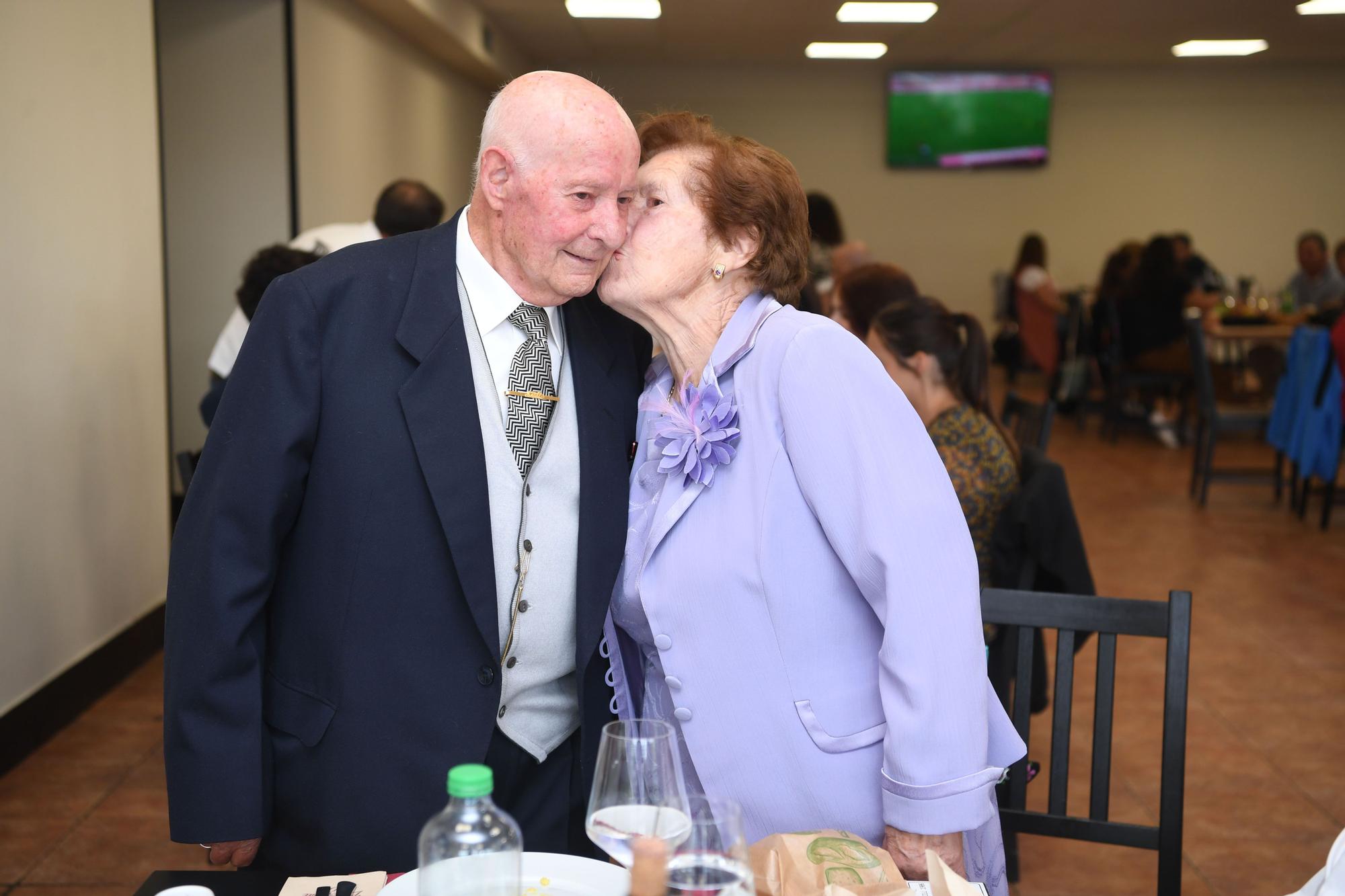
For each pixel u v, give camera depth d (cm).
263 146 571
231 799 127
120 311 376
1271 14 927
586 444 141
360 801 132
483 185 130
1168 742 156
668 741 97
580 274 130
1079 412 920
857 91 1283
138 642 385
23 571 312
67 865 255
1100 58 1209
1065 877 259
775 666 132
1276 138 1280
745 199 135
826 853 105
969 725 121
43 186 325
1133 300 837
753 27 1005
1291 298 916
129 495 382
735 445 133
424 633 132
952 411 233
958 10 916
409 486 131
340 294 131
